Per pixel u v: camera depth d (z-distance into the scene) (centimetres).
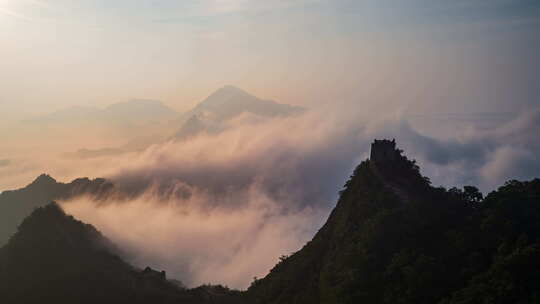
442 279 6831
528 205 7606
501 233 7131
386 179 9619
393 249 7819
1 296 8669
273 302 9425
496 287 6131
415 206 8325
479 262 6875
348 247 8400
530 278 6075
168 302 9306
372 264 7694
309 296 8756
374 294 7306
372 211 8975
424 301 6681
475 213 7925
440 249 7394
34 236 9944
